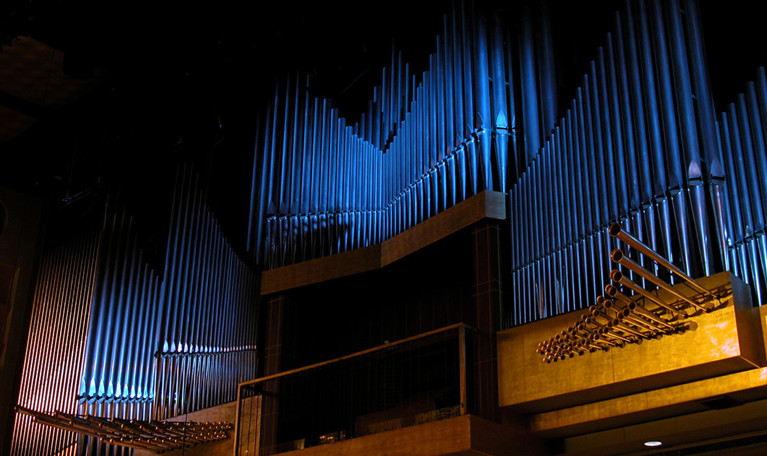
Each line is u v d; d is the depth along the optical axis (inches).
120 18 543.8
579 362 391.2
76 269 652.7
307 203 531.2
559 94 467.2
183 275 566.3
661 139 389.7
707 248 361.1
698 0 411.8
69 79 621.3
